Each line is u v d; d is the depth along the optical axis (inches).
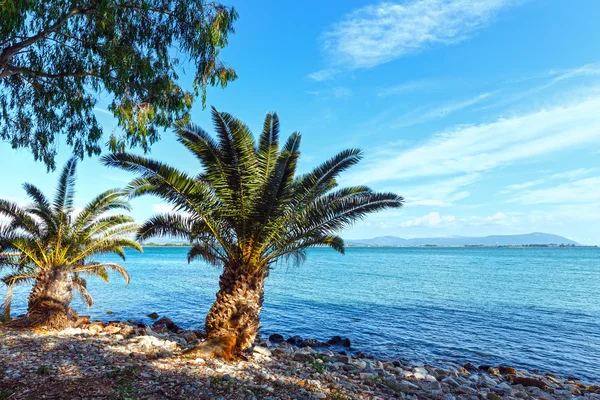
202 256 388.8
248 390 236.8
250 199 327.0
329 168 339.3
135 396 206.7
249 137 336.8
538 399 355.6
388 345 600.1
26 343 336.5
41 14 273.6
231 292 344.8
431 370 439.8
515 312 864.3
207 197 330.3
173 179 307.0
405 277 1722.4
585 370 497.0
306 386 271.0
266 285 1366.9
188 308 890.1
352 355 526.6
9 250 466.3
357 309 889.5
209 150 311.7
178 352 332.2
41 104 344.8
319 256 4461.1
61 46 315.0
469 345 603.8
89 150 360.2
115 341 382.9
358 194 356.5
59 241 489.7
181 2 305.1
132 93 328.5
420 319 786.8
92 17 289.0
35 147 353.1
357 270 2182.6
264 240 342.0
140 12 303.4
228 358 319.0
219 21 323.3
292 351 472.4
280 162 296.7
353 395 268.8
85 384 222.4
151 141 350.3
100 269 568.7
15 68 289.3
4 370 242.4
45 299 471.8
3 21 223.8
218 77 344.8
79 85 326.6
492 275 1859.0
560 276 1820.9
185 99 359.3
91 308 861.8
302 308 901.2
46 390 208.7
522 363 522.3
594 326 733.3
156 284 1350.9
